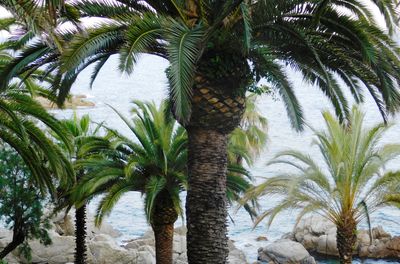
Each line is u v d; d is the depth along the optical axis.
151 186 15.15
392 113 11.51
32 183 15.96
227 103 11.61
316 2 11.03
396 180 17.09
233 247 26.75
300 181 16.92
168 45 9.77
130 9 11.97
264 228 35.06
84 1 11.70
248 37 9.35
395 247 27.89
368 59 10.74
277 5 10.88
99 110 96.00
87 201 17.69
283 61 12.36
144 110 16.66
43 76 13.16
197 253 11.97
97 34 10.27
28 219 16.00
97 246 23.91
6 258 22.77
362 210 17.83
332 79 12.90
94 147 16.88
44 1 8.09
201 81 11.51
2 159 15.58
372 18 12.47
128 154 17.05
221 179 12.00
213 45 11.23
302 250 26.67
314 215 30.88
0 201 15.88
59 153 13.75
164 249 16.39
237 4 9.52
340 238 17.84
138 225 35.94
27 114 12.95
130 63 9.16
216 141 11.86
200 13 11.26
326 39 11.85
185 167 16.52
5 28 13.52
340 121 13.28
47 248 23.58
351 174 17.48
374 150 17.64
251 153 32.72
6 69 11.88
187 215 12.12
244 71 11.66
